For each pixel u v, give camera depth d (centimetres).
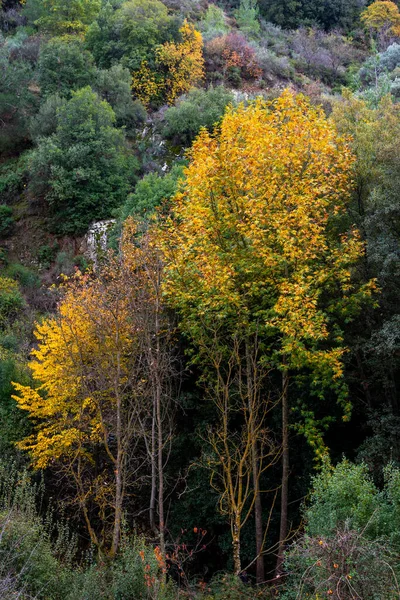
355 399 1392
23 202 2981
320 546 708
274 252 1185
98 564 1044
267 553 1309
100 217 2712
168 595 1005
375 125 1341
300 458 1408
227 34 4244
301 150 1234
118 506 1153
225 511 1206
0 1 4666
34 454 1373
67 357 1341
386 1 5266
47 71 3347
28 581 863
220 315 1167
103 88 3388
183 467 1530
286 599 856
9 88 3341
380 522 814
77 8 4091
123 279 1233
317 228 1158
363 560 682
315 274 1184
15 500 1048
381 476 1138
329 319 1208
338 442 1391
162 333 1434
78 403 1375
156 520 1517
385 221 1230
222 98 3228
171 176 2373
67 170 2777
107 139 2839
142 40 3744
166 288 1267
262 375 1246
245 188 1205
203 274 1185
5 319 2142
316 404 1366
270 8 5278
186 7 4800
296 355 1170
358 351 1348
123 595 910
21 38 4081
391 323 1149
